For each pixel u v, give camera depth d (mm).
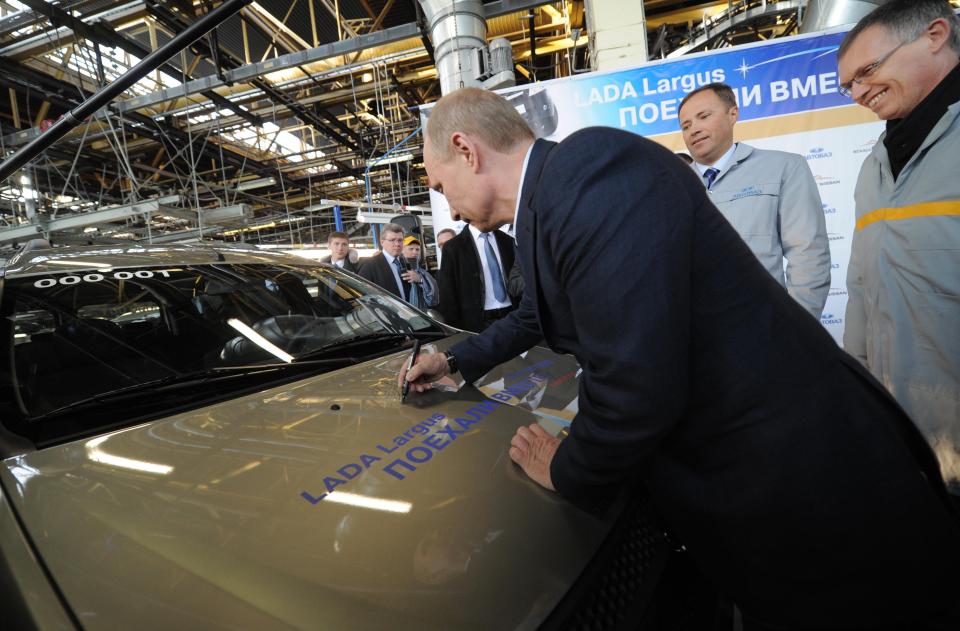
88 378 1012
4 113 5844
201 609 542
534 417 998
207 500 704
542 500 742
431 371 1062
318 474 767
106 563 599
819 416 583
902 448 620
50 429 874
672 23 5285
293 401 1021
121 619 532
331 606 549
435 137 712
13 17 3807
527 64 6863
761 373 584
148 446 838
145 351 1120
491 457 837
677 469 679
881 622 633
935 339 1105
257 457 810
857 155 3014
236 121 6473
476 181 703
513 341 1106
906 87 1091
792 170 1856
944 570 630
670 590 826
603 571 692
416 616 548
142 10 3906
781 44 2986
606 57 3605
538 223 617
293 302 1464
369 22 5734
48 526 657
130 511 681
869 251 1257
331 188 10391
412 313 1696
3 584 580
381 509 697
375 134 7805
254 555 610
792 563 618
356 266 4332
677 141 3133
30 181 5301
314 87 6191
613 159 561
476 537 663
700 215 583
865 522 593
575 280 575
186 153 7203
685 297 552
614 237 538
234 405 998
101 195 7047
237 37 5707
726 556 662
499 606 581
